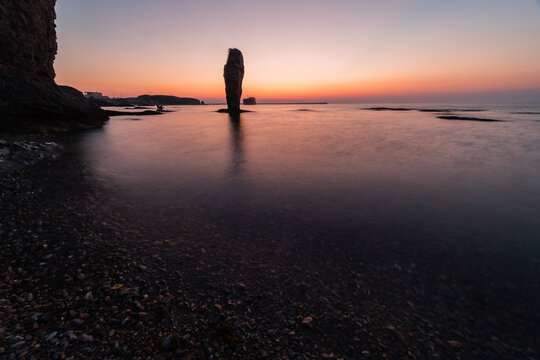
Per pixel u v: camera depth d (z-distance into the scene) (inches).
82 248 246.5
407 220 339.6
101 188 440.1
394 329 167.3
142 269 220.4
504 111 4212.6
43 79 1209.4
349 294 198.5
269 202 398.0
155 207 366.6
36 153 656.4
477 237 295.7
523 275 226.5
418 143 1074.7
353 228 314.0
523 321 176.7
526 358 150.1
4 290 183.8
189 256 244.7
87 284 196.9
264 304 185.2
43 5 1240.2
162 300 185.0
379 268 233.1
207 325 164.9
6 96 960.9
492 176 566.6
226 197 418.0
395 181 522.0
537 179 543.5
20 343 143.3
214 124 2054.6
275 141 1124.5
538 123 2085.4
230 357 144.3
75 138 1058.7
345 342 156.6
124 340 151.3
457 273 228.2
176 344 150.3
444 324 172.9
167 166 631.8
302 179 531.2
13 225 280.7
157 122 2170.3
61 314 166.7
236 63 3395.7
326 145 1011.3
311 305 185.5
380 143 1073.5
